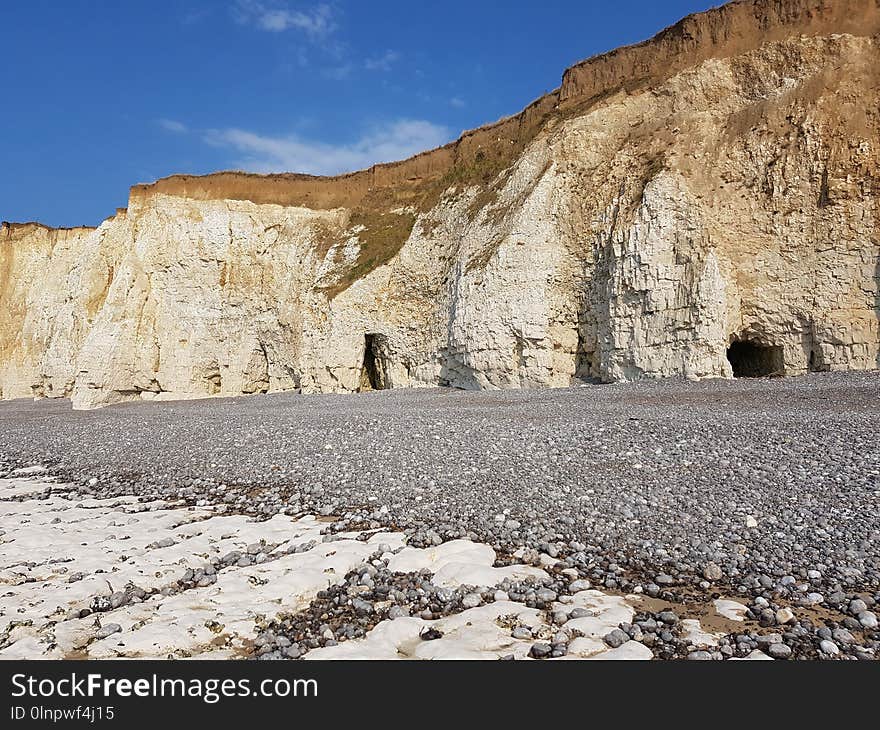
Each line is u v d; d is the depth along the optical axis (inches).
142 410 1328.7
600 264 1090.1
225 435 705.6
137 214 1824.6
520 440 522.6
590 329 1115.3
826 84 949.8
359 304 1424.7
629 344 1011.3
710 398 732.0
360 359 1423.5
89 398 1594.5
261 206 1747.0
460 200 1437.0
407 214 1590.8
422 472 441.4
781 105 976.3
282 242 1694.1
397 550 299.3
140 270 1720.0
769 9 1053.2
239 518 377.7
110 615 235.6
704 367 916.6
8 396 2273.6
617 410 674.8
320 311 1465.3
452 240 1390.3
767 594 228.1
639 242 991.0
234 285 1690.5
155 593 264.2
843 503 317.1
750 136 987.9
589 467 419.2
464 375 1234.0
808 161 933.2
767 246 952.3
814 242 919.0
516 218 1172.5
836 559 254.2
